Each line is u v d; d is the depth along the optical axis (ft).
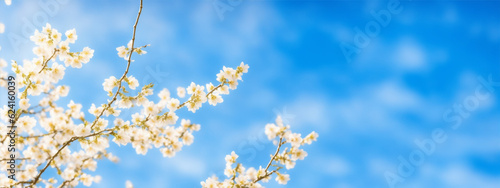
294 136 16.67
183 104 15.46
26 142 14.35
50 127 14.52
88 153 15.21
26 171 15.29
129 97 14.78
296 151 16.63
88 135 14.23
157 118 15.35
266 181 17.03
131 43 14.08
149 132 16.34
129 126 15.05
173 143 17.47
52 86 15.69
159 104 15.46
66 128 14.55
